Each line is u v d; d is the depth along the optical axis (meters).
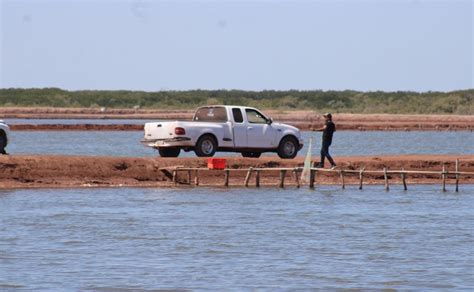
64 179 69.06
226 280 38.59
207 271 40.22
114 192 65.94
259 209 58.28
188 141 73.75
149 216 54.91
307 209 58.56
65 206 58.44
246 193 66.25
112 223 52.22
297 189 69.00
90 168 70.19
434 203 62.28
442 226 52.44
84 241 46.78
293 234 49.41
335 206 60.16
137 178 70.62
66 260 42.22
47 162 69.62
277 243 46.72
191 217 54.72
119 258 42.81
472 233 50.16
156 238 47.81
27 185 67.56
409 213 57.44
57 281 38.12
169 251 44.50
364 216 55.91
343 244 46.62
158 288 37.19
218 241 47.16
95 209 57.44
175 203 60.53
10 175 68.00
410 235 49.44
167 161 72.38
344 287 37.62
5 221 52.38
